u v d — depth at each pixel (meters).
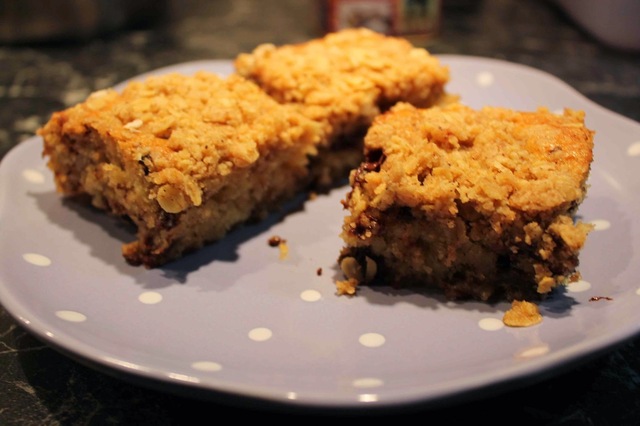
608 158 0.32
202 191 0.28
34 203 0.31
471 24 0.55
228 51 0.51
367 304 0.27
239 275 0.28
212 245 0.30
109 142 0.29
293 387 0.22
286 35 0.54
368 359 0.24
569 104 0.36
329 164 0.33
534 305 0.25
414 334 0.25
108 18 0.53
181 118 0.29
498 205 0.25
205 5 0.62
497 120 0.29
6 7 0.49
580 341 0.23
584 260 0.27
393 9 0.48
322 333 0.25
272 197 0.32
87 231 0.30
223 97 0.31
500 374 0.21
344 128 0.33
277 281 0.28
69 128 0.30
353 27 0.48
